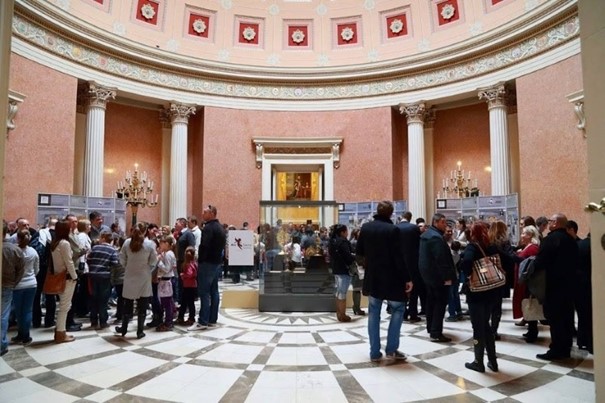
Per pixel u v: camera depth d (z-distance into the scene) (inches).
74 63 436.1
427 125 561.0
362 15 570.6
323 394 134.1
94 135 457.1
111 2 484.1
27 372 155.6
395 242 167.8
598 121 73.0
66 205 381.4
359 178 551.2
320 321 248.1
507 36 441.7
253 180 556.1
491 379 146.6
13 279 176.9
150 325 232.2
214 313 237.9
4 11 82.7
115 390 137.9
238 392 136.2
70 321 220.4
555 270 167.9
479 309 155.3
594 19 74.1
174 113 530.3
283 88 569.0
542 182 405.4
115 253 233.3
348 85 563.2
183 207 530.3
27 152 383.2
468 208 433.7
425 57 514.0
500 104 463.8
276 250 286.0
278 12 580.7
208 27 561.3
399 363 165.5
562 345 167.6
